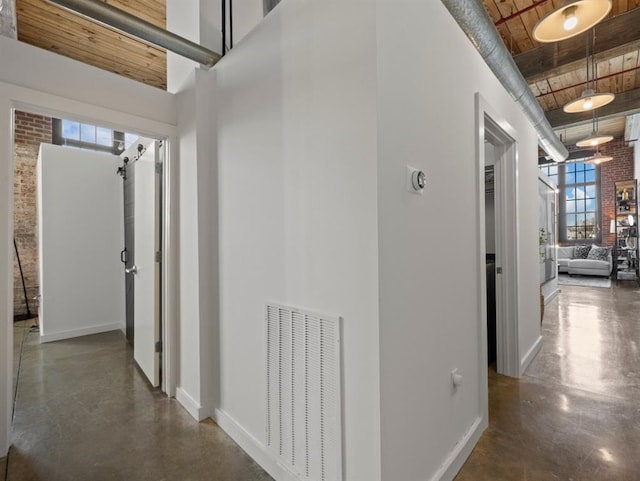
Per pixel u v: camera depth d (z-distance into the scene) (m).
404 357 1.36
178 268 2.45
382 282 1.24
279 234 1.67
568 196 9.47
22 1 2.72
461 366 1.81
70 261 4.00
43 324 3.79
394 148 1.32
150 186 2.70
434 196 1.59
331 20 1.40
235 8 2.58
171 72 2.78
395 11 1.35
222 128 2.14
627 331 3.92
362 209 1.27
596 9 2.03
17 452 1.86
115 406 2.35
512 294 2.74
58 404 2.38
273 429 1.68
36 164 4.75
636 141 7.54
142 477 1.66
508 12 3.06
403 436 1.34
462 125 1.88
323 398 1.42
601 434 1.95
